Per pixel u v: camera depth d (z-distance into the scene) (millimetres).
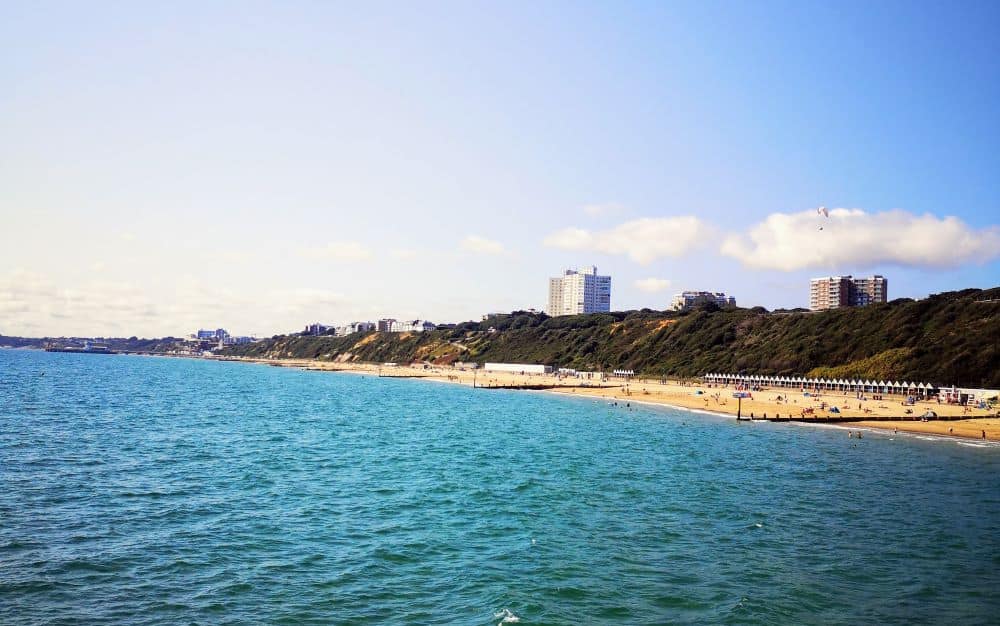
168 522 34625
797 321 177500
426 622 23203
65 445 58406
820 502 42844
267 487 44031
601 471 52406
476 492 43625
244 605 24328
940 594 26703
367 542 32188
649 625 23250
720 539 33625
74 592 24875
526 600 25047
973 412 102688
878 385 129000
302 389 169750
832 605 25359
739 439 76688
